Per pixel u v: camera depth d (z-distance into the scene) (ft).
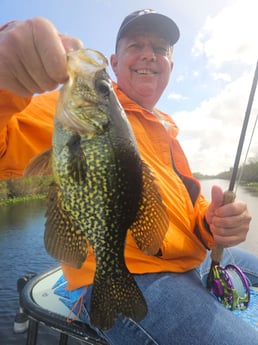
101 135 1.18
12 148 1.33
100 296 1.23
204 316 1.44
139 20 2.21
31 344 1.80
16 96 1.00
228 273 1.82
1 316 5.62
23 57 0.85
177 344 1.38
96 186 1.18
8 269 7.98
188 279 1.68
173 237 1.69
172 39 2.37
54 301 1.84
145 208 1.31
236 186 1.64
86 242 1.20
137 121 1.96
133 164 1.25
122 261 1.29
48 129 1.49
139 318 1.23
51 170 1.17
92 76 1.16
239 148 1.63
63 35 1.07
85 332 1.55
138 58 2.25
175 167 2.16
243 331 1.38
